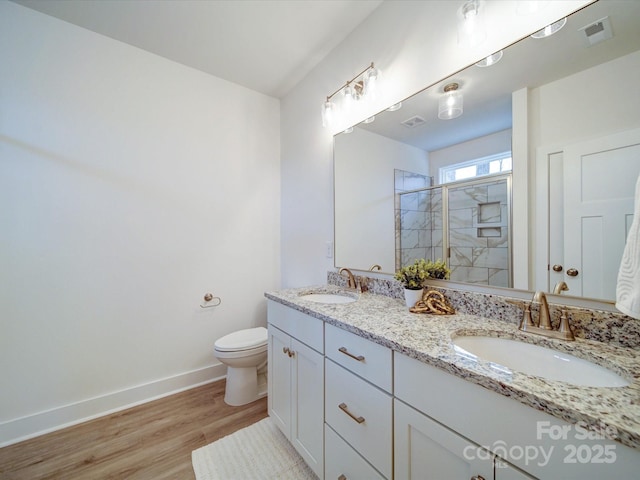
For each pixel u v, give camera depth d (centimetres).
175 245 212
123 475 132
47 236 166
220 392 209
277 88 247
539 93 100
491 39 112
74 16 167
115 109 187
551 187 97
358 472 101
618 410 51
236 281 242
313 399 127
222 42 188
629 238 67
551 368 84
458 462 71
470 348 95
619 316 80
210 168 228
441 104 130
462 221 125
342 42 186
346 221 187
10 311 156
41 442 154
